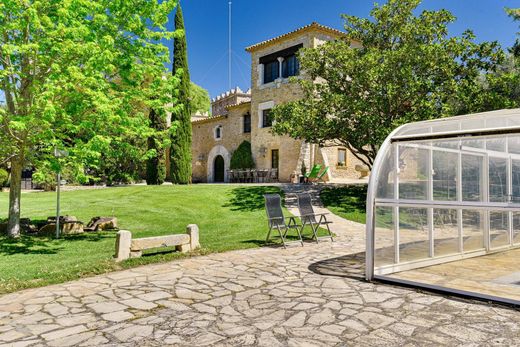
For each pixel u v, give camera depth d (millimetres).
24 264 8016
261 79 28250
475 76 17422
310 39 24500
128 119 10086
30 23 8773
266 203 10461
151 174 26609
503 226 9727
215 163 33875
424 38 18078
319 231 12805
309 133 17719
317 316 4910
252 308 5246
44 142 9609
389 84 15898
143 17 10906
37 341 4172
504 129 5969
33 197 20219
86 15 9781
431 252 7938
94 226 12602
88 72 8797
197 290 6148
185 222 13789
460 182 8219
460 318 4840
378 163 7086
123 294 5934
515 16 20938
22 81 9969
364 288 6250
